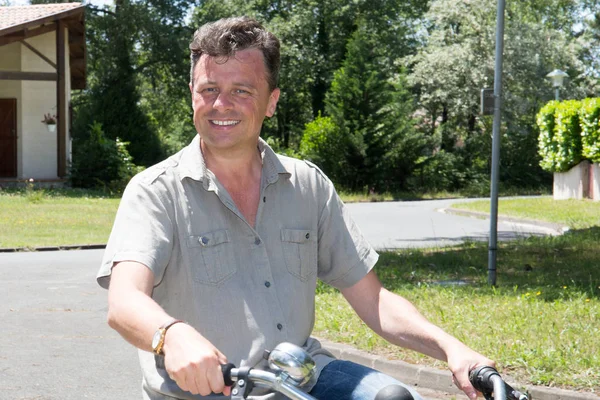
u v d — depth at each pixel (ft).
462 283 35.81
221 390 6.64
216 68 8.34
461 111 150.51
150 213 8.14
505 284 35.29
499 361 21.95
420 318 8.59
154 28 137.18
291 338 8.39
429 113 159.94
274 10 162.91
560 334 24.77
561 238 53.57
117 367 23.75
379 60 143.95
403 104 135.85
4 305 33.19
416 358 23.02
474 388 7.64
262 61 8.46
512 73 148.97
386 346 24.20
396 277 37.37
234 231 8.41
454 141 159.94
